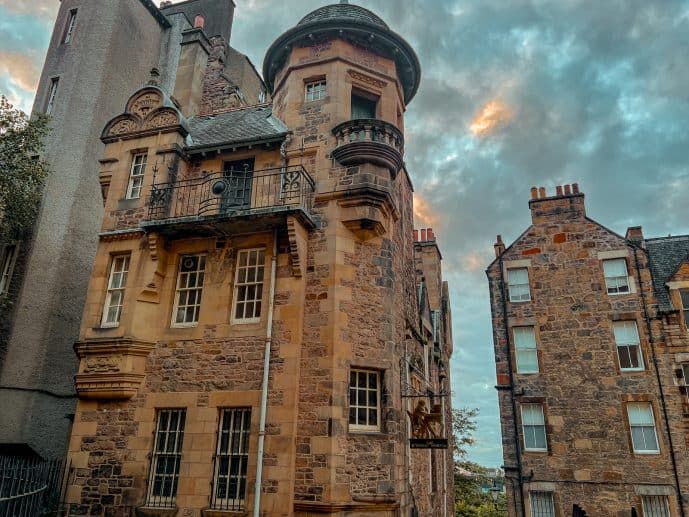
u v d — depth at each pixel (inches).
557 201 831.7
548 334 769.6
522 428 738.8
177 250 522.9
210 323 482.6
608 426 700.7
